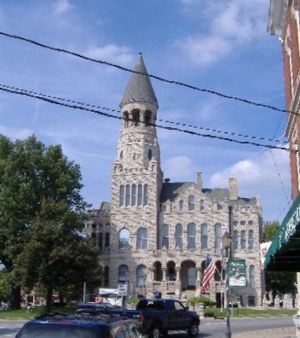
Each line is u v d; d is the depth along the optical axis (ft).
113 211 268.00
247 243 254.88
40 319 31.50
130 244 262.26
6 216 209.97
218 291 240.73
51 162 225.15
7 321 138.10
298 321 71.46
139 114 279.69
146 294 252.62
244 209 260.01
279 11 71.36
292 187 69.51
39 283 183.11
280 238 39.09
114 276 259.80
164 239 262.26
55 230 185.06
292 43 63.36
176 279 253.65
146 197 265.95
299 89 57.52
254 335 96.07
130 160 272.72
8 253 200.85
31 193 214.28
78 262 184.44
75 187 230.89
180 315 93.97
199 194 263.70
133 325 35.81
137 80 286.66
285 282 273.33
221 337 95.81
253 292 248.11
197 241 257.55
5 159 221.66
